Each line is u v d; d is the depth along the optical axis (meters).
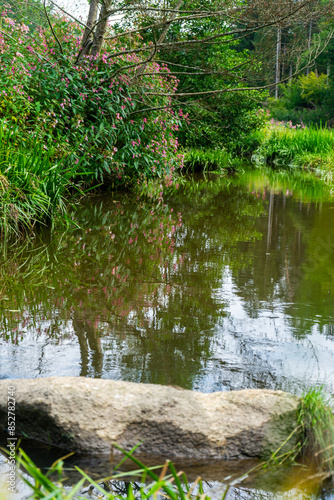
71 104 6.52
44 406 1.74
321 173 12.33
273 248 4.64
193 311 3.00
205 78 10.45
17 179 5.08
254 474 1.60
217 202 7.54
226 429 1.71
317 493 1.50
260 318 2.88
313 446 1.69
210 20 10.28
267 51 7.16
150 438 1.71
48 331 2.66
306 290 3.41
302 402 1.79
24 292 3.32
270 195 8.34
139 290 3.39
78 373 2.15
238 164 14.76
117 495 1.42
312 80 30.78
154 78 7.91
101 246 4.66
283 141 16.47
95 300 3.19
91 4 7.24
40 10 7.41
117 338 2.58
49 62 6.61
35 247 4.54
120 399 1.77
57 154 6.11
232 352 2.41
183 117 9.12
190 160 12.47
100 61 7.14
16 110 5.66
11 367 2.19
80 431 1.70
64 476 1.56
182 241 4.94
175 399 1.78
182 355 2.37
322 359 2.35
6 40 6.32
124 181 8.25
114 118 7.17
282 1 6.33
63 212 5.89
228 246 4.73
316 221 5.97
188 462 1.67
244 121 11.84
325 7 6.44
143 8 6.74
